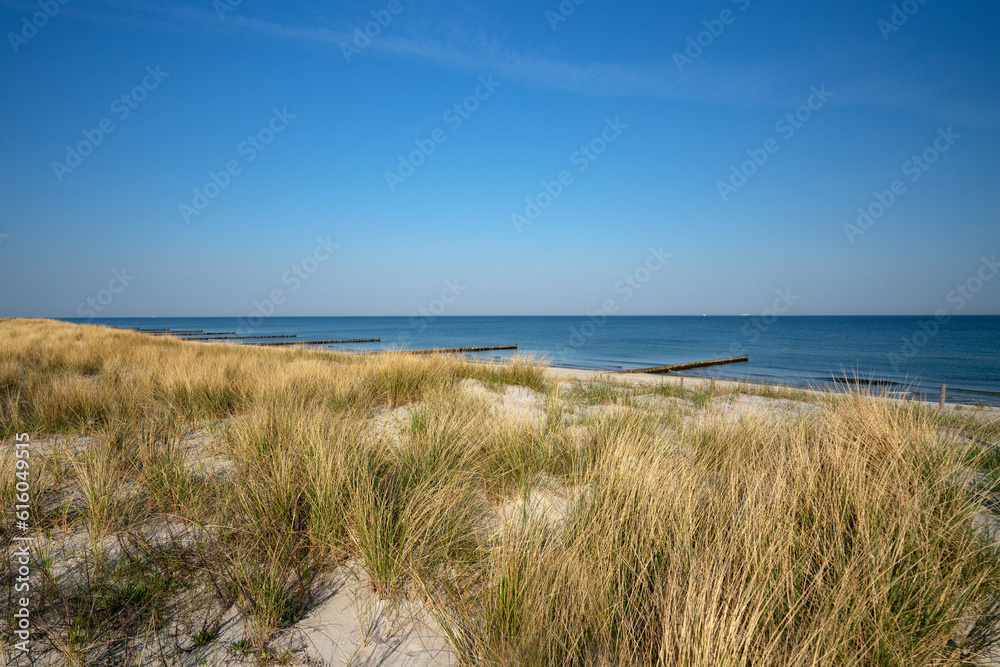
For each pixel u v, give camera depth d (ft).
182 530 8.88
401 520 8.41
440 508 8.97
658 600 6.34
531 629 5.90
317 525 8.61
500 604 6.45
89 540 8.37
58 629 6.29
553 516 9.57
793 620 5.93
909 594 6.54
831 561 7.19
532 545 7.47
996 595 7.02
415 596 7.47
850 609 6.11
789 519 8.04
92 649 6.07
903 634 6.00
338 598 7.47
